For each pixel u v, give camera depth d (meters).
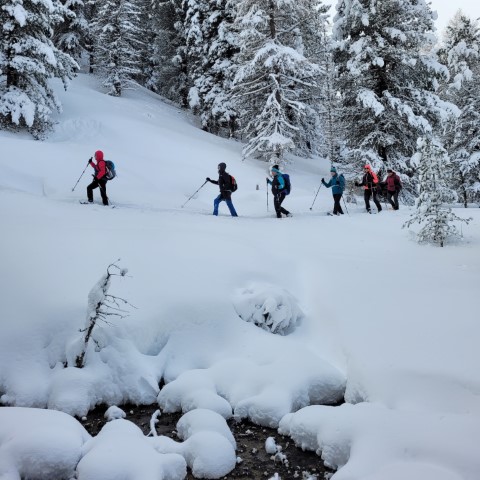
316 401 4.41
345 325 5.27
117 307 5.10
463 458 2.87
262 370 4.53
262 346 5.01
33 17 18.12
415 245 9.38
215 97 28.27
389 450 3.07
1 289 5.14
